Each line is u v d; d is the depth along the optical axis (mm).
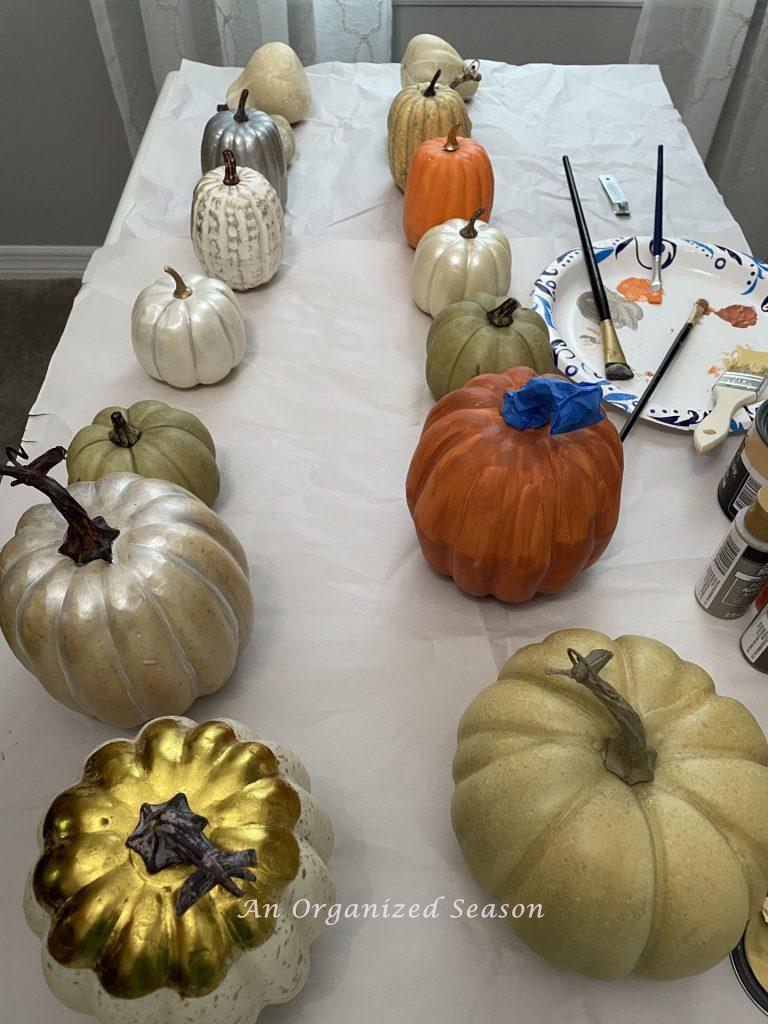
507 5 1726
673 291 1056
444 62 1328
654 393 925
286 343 1010
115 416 751
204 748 535
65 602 591
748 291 1051
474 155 1054
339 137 1334
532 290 1036
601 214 1199
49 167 2037
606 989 556
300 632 742
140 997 455
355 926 576
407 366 986
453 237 985
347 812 629
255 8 1565
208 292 908
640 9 1730
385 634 743
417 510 728
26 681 708
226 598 647
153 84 1780
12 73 1837
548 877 494
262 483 860
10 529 814
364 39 1678
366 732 676
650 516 834
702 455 888
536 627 750
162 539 618
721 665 719
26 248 2215
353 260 1123
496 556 693
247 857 428
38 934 499
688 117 1777
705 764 530
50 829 508
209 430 909
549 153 1300
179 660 619
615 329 998
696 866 487
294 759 575
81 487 665
